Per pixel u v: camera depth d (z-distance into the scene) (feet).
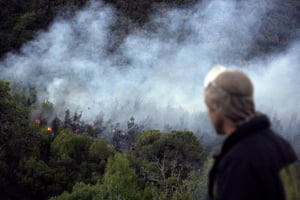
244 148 6.90
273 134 7.39
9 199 62.75
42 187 66.95
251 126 7.06
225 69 7.56
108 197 46.16
